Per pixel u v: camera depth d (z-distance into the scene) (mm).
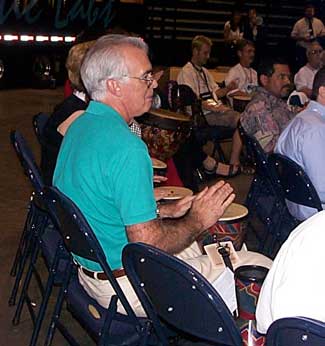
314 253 1536
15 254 4008
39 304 3393
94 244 2107
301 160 3279
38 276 3174
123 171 2127
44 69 10992
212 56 12195
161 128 4082
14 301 3387
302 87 6324
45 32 10883
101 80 2264
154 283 1872
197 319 1834
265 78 4727
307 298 1519
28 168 2746
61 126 3035
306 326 1440
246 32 11633
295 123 3342
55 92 10836
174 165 4438
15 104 9430
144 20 12648
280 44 12109
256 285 2102
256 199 3822
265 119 4688
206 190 2273
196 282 1752
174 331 2184
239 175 5961
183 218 2240
